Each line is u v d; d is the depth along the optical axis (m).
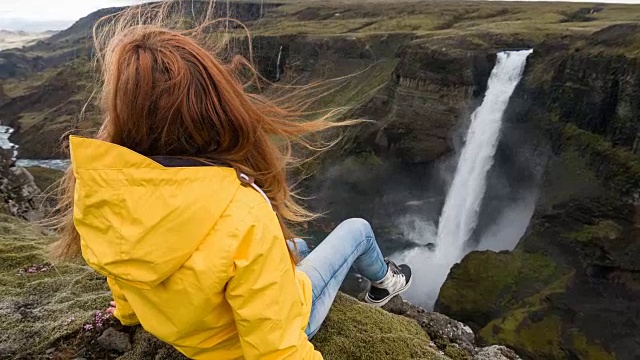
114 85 1.89
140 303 2.06
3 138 95.38
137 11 2.27
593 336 19.73
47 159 81.94
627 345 19.33
